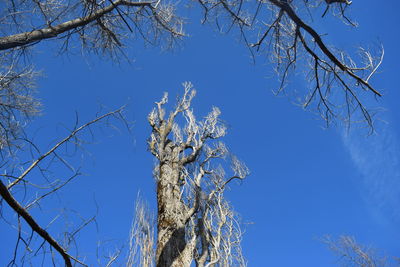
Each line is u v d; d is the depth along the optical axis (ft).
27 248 8.47
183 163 36.81
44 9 13.50
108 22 16.37
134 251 23.80
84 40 16.01
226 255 29.68
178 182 34.68
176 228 28.07
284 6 13.60
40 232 8.51
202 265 27.07
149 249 25.86
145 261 24.95
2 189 7.59
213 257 29.12
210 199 33.73
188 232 30.63
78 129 9.58
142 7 17.17
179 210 30.14
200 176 35.94
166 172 34.19
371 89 14.61
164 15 17.84
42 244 8.75
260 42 15.60
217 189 35.37
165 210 29.81
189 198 33.94
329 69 15.56
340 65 14.39
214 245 29.58
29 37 12.95
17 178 8.73
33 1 13.08
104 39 16.44
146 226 27.35
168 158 36.24
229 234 31.65
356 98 15.07
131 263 23.03
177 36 18.26
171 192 31.99
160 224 28.76
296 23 14.10
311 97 15.99
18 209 8.07
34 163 9.00
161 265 25.05
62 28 14.01
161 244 26.61
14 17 12.62
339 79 15.02
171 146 38.91
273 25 15.33
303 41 15.06
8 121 11.96
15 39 12.60
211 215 32.45
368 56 14.73
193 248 27.71
